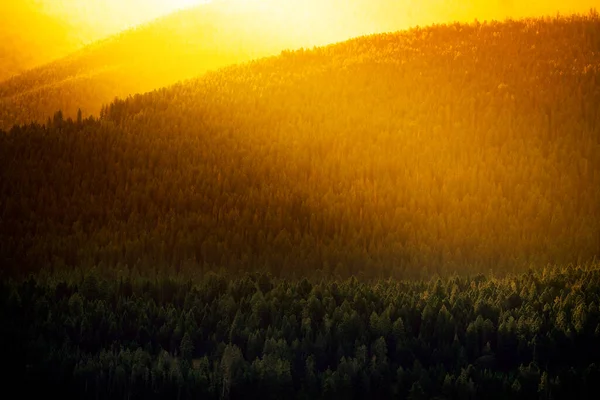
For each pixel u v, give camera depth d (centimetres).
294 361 17875
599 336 18162
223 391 16988
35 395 17512
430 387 16675
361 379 16850
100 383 17375
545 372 16550
